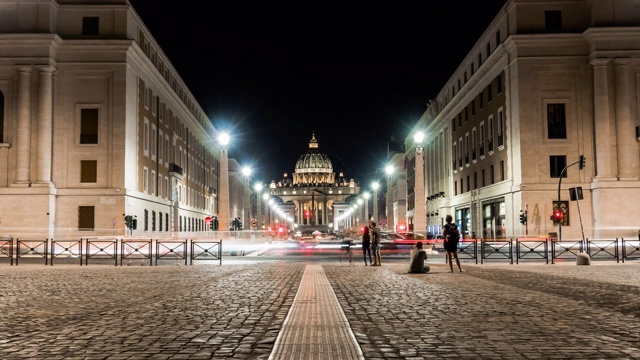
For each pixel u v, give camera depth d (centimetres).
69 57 5081
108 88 5084
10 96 4981
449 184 7625
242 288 1706
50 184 4944
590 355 766
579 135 4903
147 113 5862
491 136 5734
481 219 6047
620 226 4719
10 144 4953
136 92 5428
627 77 4834
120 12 5153
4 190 4894
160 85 6394
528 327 985
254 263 3164
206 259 3522
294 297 1463
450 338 889
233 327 1007
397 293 1549
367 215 11006
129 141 5191
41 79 4978
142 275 2255
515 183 4988
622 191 4725
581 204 4844
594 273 2277
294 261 3469
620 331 944
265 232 6662
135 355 779
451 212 7525
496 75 5469
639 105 4841
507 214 5138
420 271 2333
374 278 2073
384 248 4925
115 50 5075
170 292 1595
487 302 1335
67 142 5069
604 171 4784
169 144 6988
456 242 2370
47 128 4981
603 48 4831
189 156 8419
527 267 2695
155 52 6328
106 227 5012
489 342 855
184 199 7994
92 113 5100
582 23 4972
